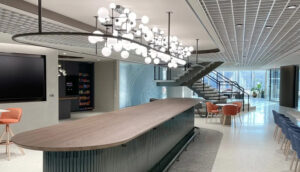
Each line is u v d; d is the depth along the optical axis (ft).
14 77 23.95
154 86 53.26
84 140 9.27
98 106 45.44
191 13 15.70
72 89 43.55
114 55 33.37
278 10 13.10
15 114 18.88
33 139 9.38
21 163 16.61
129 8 14.74
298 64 49.52
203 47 31.07
